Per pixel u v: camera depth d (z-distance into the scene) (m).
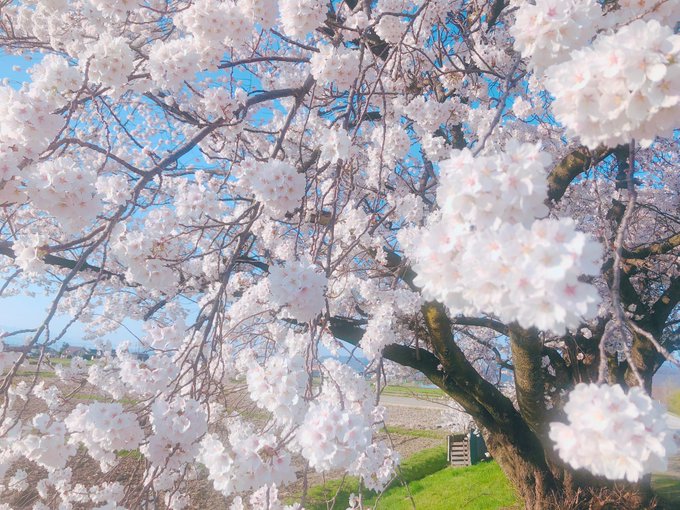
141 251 2.50
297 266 2.21
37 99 2.00
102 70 2.37
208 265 4.61
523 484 6.30
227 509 4.38
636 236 6.46
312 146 5.22
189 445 2.19
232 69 3.35
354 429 1.54
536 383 5.16
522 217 1.08
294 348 2.50
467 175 1.10
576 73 1.21
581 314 0.92
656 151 6.11
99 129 5.18
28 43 4.12
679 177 6.06
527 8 1.52
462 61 4.32
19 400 5.09
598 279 5.59
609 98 1.20
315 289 2.20
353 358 3.29
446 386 6.12
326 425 1.53
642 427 0.95
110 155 2.15
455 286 1.09
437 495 8.77
